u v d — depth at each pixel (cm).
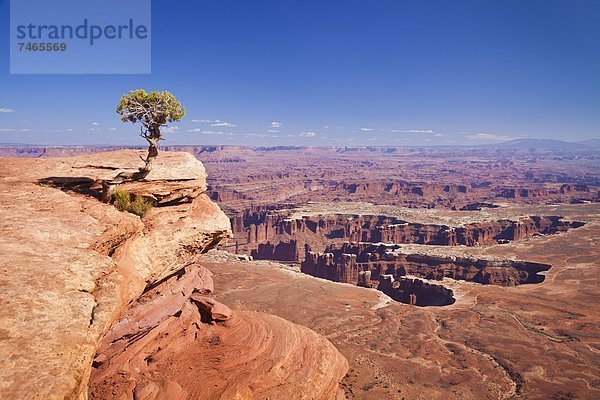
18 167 2744
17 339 841
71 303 1045
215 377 2541
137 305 2741
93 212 1930
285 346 2870
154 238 2491
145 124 2505
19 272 1130
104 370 2369
